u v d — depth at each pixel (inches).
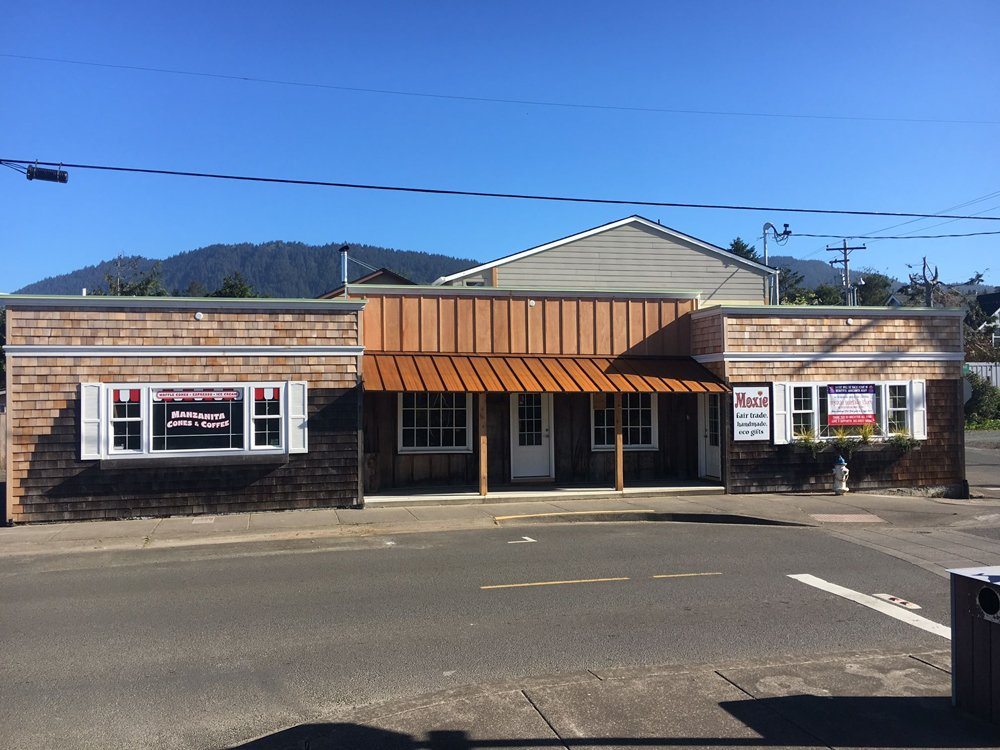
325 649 249.8
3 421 818.2
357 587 333.4
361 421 554.6
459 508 553.9
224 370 531.2
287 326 543.2
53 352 501.4
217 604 306.3
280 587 334.3
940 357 666.8
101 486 506.3
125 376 512.4
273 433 540.1
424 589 329.4
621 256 940.0
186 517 517.3
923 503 589.3
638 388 601.6
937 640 256.4
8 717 197.0
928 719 184.5
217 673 228.5
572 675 218.7
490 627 272.7
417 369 581.9
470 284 917.8
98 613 294.0
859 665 225.1
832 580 346.0
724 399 625.6
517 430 659.4
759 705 194.2
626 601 308.0
